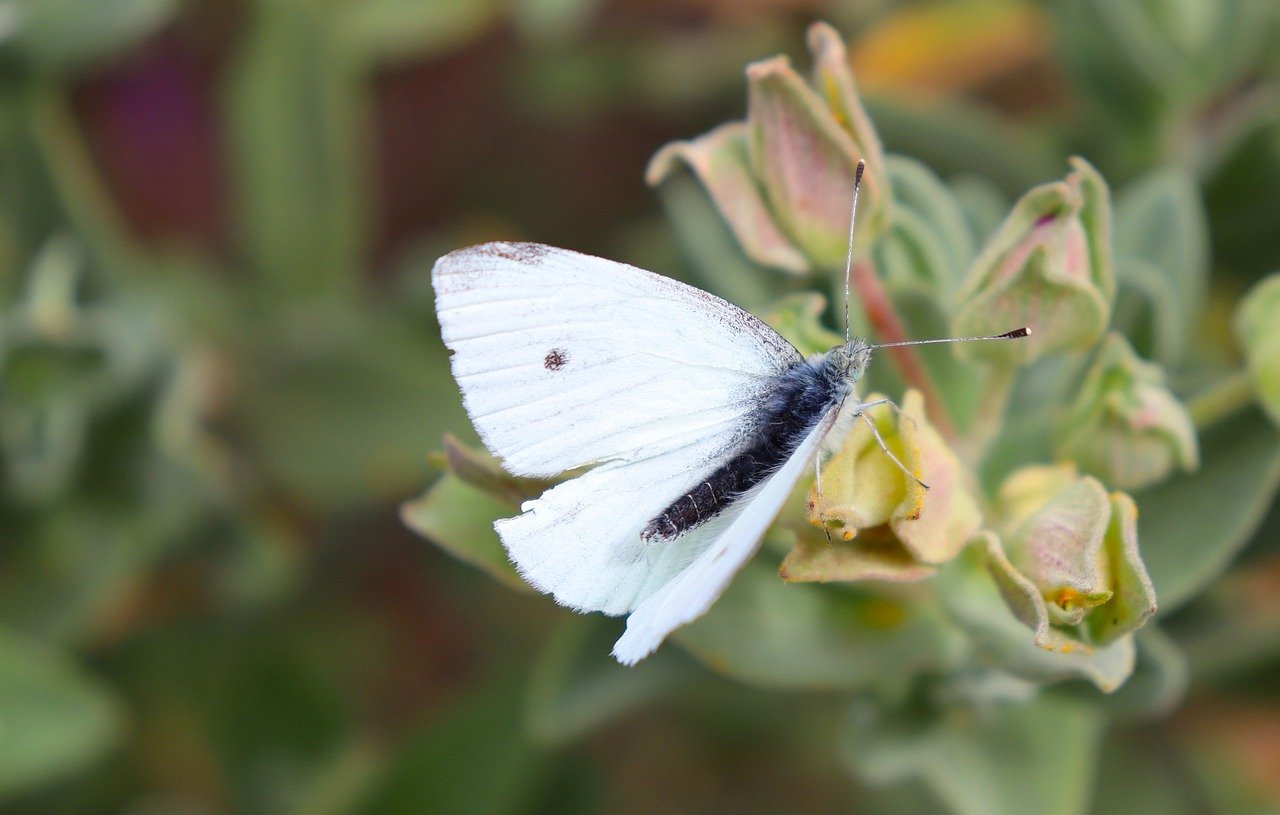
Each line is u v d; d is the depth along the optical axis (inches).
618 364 7.3
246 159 10.0
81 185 9.4
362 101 10.7
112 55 9.7
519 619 10.3
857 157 7.3
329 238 10.1
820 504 6.9
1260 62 9.8
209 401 9.9
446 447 7.1
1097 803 9.5
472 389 7.2
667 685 7.9
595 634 7.8
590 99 10.8
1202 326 9.4
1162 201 8.2
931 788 7.9
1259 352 7.5
